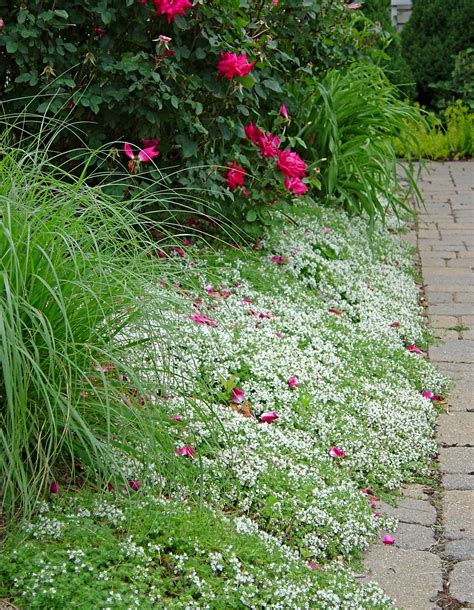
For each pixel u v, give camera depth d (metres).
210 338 3.78
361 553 2.99
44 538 2.42
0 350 2.36
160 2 4.46
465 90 11.91
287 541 2.89
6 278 2.39
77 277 2.67
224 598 2.34
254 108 5.37
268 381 3.74
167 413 3.03
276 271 5.07
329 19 5.86
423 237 7.44
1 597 2.20
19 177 2.98
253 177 5.09
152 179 4.87
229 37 4.75
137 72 4.57
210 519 2.70
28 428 2.64
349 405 3.87
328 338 4.42
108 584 2.25
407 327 5.17
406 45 12.40
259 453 3.21
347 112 6.81
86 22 4.68
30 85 4.59
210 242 5.24
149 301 2.80
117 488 2.62
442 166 10.52
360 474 3.46
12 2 4.50
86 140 4.85
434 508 3.34
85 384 2.67
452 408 4.30
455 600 2.71
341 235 6.28
